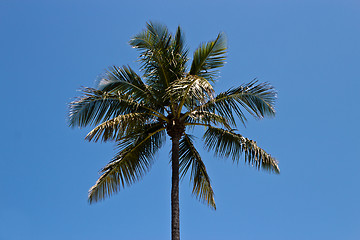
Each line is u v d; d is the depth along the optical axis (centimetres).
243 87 1369
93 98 1320
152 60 1430
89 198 1398
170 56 1440
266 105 1362
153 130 1469
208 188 1490
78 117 1315
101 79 1373
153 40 1440
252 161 1395
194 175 1504
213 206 1482
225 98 1377
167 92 1277
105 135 1297
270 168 1395
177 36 1481
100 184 1408
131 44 1445
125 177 1434
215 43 1434
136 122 1330
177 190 1327
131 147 1448
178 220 1290
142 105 1395
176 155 1373
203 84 1188
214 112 1377
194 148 1519
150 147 1471
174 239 1255
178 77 1434
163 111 1440
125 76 1388
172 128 1393
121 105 1350
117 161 1426
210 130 1459
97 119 1332
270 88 1357
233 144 1421
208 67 1446
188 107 1418
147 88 1409
